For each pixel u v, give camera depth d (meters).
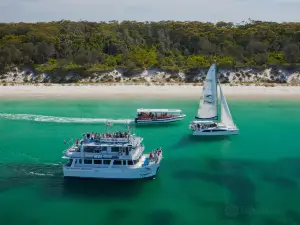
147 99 77.69
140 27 125.12
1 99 77.44
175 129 57.38
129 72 94.81
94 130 55.84
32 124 59.22
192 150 47.12
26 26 125.19
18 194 34.25
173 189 35.41
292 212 30.91
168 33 121.12
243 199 33.34
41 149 46.94
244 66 95.88
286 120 62.72
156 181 37.31
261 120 62.72
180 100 77.06
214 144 49.69
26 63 99.38
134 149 37.72
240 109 70.56
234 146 48.84
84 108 70.12
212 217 30.20
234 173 39.47
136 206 32.16
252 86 88.50
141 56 106.00
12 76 94.62
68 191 34.94
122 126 58.56
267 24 129.25
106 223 29.41
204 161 43.16
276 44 109.62
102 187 35.81
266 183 36.78
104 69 95.12
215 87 53.28
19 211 31.17
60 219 29.95
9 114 65.44
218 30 121.19
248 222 29.44
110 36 115.56
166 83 90.38
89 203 32.62
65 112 67.00
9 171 39.69
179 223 29.36
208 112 54.25
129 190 35.19
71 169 36.69
